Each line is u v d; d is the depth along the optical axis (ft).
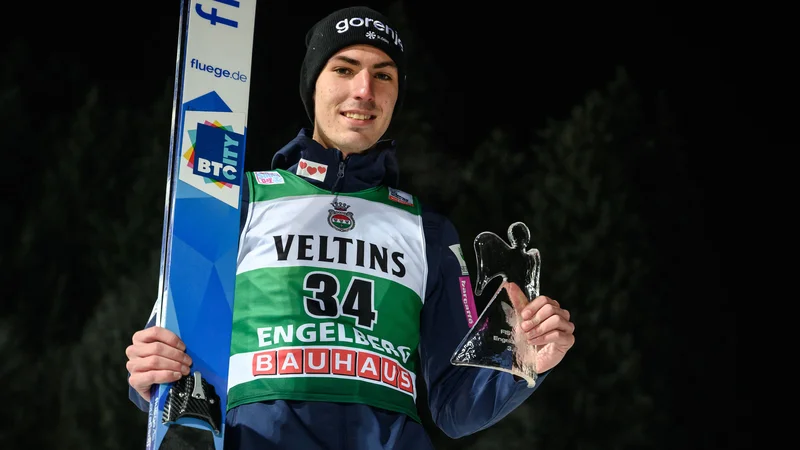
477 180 38.52
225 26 11.66
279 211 11.93
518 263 12.07
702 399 36.45
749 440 37.37
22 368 33.24
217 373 10.58
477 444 33.68
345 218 12.01
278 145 40.27
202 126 11.27
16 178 37.65
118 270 35.60
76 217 36.60
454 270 12.60
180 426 10.30
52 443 32.63
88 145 37.45
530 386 11.81
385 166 12.85
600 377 34.50
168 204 11.03
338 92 12.60
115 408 32.50
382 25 12.97
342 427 11.00
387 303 11.70
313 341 11.21
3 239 36.73
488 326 11.69
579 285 35.81
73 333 35.60
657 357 35.65
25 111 38.75
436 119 42.29
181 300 10.67
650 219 37.65
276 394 10.96
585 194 37.01
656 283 36.68
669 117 39.29
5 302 35.40
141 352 10.34
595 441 33.81
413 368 11.85
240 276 11.50
